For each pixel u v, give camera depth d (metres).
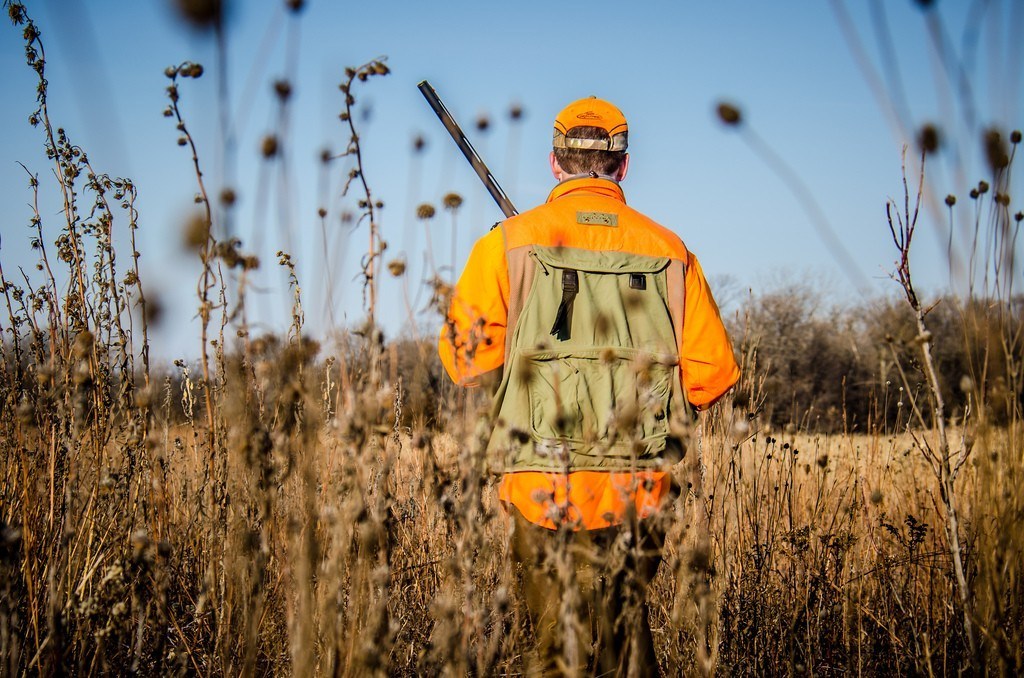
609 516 2.19
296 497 2.11
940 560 3.09
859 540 3.44
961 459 2.17
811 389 27.19
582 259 2.45
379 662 1.83
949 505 2.20
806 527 3.32
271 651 2.38
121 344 2.50
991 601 2.05
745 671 2.86
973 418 2.00
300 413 1.88
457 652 1.93
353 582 1.94
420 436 1.97
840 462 3.87
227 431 2.18
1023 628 2.07
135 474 2.42
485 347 2.40
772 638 2.99
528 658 2.34
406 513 2.73
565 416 2.31
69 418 2.42
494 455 2.35
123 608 2.08
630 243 2.53
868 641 3.09
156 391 2.57
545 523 2.28
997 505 1.99
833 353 28.94
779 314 30.86
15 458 2.54
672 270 2.54
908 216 2.00
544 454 2.31
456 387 2.03
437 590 2.62
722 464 2.42
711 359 2.55
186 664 2.30
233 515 2.17
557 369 2.34
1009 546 2.02
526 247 2.45
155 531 2.47
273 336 1.79
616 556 2.05
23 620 2.30
